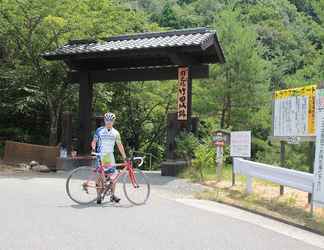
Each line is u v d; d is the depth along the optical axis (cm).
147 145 2941
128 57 1872
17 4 1914
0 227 708
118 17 2258
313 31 2248
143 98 2742
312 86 1082
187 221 832
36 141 2316
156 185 1393
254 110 2981
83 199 982
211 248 643
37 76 2108
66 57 1823
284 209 1012
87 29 1983
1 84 2200
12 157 1870
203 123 2967
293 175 1024
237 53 2877
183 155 1683
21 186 1224
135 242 650
